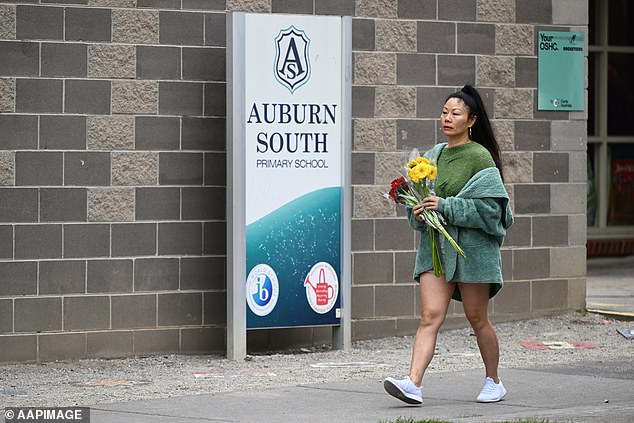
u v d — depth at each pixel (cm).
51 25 2092
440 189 1653
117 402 1703
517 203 2469
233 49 2119
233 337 2134
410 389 1617
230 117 2128
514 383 1836
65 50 2102
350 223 2222
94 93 2120
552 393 1745
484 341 1678
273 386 1855
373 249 2331
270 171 2156
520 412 1587
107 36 2128
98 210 2125
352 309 2317
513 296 2472
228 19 2134
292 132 2169
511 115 2461
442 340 2339
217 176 2206
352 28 2302
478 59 2422
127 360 2136
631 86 4144
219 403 1684
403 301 2362
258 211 2150
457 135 1662
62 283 2106
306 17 2173
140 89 2150
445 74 2388
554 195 2506
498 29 2441
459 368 2023
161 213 2167
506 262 2462
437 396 1736
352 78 2302
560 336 2362
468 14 2408
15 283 2078
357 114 2314
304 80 2175
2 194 2067
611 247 4044
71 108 2106
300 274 2186
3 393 1809
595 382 1844
